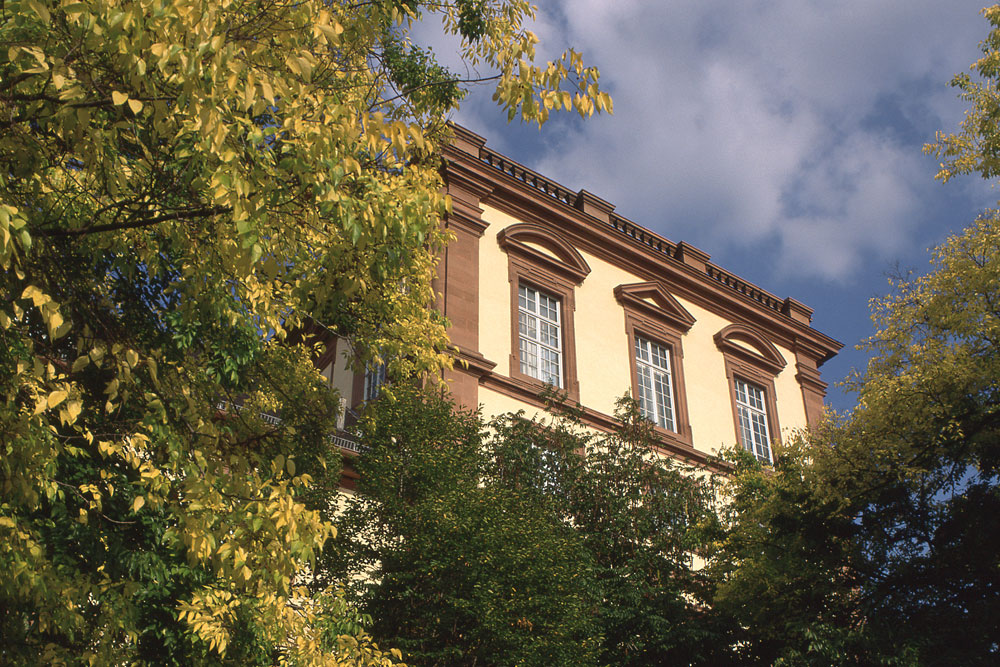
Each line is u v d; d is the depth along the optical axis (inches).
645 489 624.1
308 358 389.7
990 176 526.3
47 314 190.2
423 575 460.4
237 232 218.8
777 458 587.2
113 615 252.8
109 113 231.0
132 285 295.0
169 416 250.5
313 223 239.1
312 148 212.4
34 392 217.6
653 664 546.0
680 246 1008.2
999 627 452.4
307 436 374.0
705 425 911.0
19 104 213.3
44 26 201.0
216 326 310.3
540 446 611.2
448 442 520.7
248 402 357.4
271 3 224.1
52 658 238.1
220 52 193.9
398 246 244.5
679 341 941.2
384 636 451.2
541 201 895.7
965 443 495.5
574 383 826.8
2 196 212.1
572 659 461.7
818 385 1048.8
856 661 482.6
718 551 603.5
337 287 256.8
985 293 515.5
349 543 474.9
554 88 250.7
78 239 253.8
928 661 455.2
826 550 519.5
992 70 525.7
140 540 290.4
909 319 542.3
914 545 505.0
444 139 373.4
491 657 441.4
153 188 237.9
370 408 454.0
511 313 814.5
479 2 307.6
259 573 220.1
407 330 386.3
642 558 577.3
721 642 549.0
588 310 882.8
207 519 211.6
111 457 282.2
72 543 269.1
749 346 1017.5
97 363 214.5
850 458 527.8
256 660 303.9
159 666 291.3
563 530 552.7
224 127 198.8
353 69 295.3
